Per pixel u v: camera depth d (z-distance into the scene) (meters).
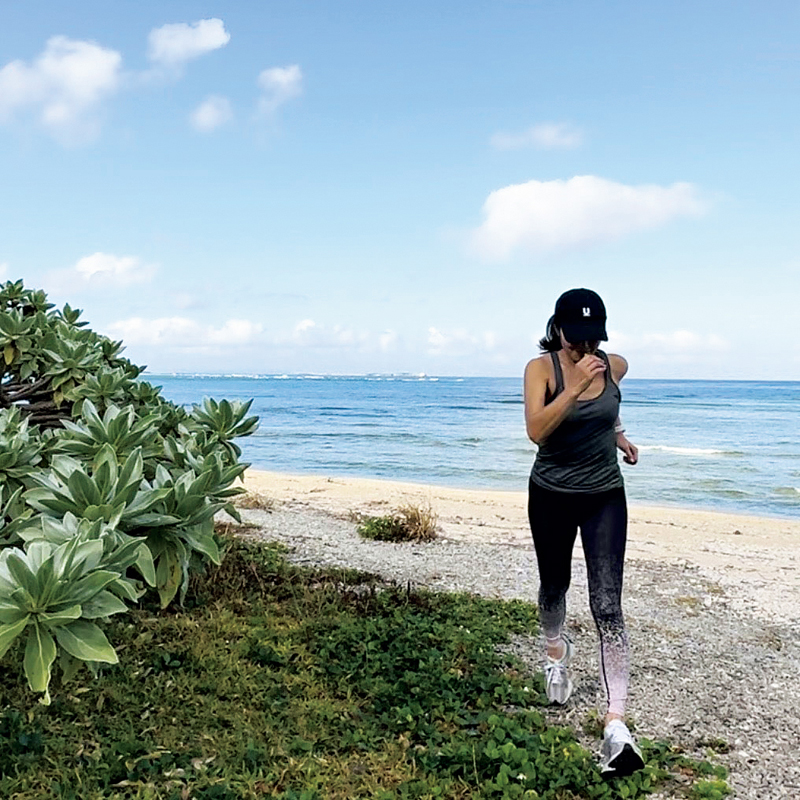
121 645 5.24
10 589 3.21
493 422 49.22
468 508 14.91
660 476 23.56
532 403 4.40
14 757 3.80
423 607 6.83
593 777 4.04
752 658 6.38
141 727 4.25
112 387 6.04
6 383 6.54
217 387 146.75
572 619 7.11
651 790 4.04
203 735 4.21
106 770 3.78
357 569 8.36
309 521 11.73
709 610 7.95
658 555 10.95
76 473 3.84
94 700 4.49
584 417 4.40
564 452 4.50
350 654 5.52
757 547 11.99
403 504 14.45
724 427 44.97
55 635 3.27
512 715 4.88
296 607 6.34
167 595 4.58
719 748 4.66
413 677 5.07
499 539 11.41
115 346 7.11
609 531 4.46
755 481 22.53
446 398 92.62
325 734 4.32
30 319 6.26
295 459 27.61
